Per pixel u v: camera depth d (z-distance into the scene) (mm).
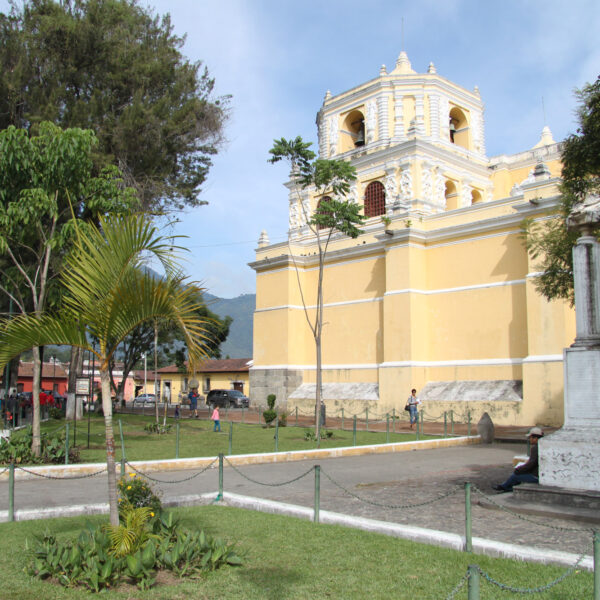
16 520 8727
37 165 15219
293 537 7703
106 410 6715
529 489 9336
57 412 32031
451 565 6492
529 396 24516
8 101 23875
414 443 19047
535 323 24797
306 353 35000
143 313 6680
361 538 7637
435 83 35781
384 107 35875
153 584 5934
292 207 39969
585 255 9758
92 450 17344
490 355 27281
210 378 54094
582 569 6199
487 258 27969
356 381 32094
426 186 33594
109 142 25016
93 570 5883
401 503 10078
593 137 11836
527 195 26516
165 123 25438
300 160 22516
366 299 32375
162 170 26625
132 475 8102
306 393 33750
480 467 14664
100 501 10430
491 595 5590
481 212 28469
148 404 54750
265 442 19938
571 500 8836
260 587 5898
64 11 25391
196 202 28562
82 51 24766
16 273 20344
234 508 9656
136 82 25906
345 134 38625
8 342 6574
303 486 12102
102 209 16250
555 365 23781
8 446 14531
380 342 31391
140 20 27297
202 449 17969
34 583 5992
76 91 25875
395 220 30438
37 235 16578
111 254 6504
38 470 13148
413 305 29203
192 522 8523
